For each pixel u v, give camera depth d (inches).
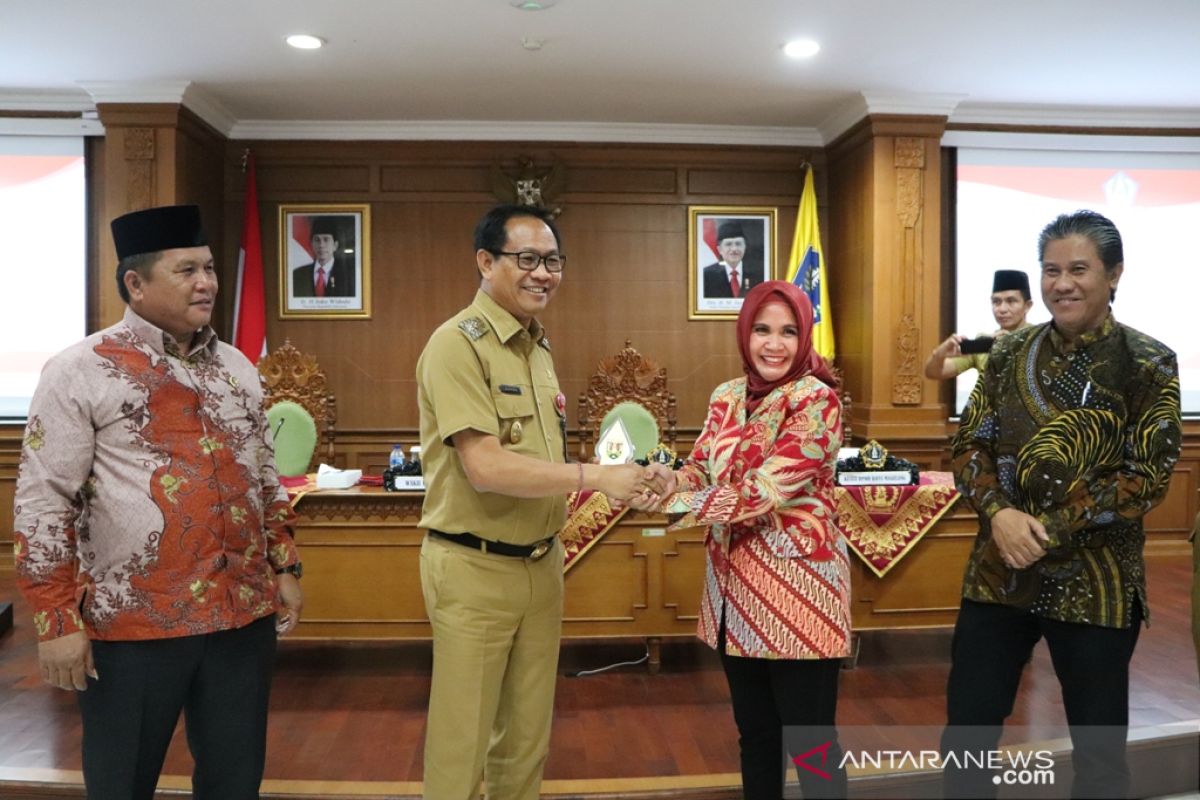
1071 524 62.8
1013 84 203.6
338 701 128.5
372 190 235.3
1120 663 64.7
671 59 184.7
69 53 180.2
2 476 215.6
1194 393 234.5
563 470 70.1
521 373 76.9
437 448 76.4
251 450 74.9
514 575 75.6
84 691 68.9
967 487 70.1
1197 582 75.8
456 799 74.4
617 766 105.8
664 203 240.1
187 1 154.3
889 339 213.9
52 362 67.4
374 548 136.3
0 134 217.2
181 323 70.7
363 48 177.6
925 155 213.9
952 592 141.3
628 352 192.4
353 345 236.8
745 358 75.1
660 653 151.0
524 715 79.5
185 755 107.3
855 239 224.4
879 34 171.3
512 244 74.7
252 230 227.6
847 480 139.5
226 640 72.4
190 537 69.1
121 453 67.7
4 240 218.5
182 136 205.5
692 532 140.3
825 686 71.2
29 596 64.7
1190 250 235.0
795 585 70.4
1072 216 65.8
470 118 228.1
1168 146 233.3
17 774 100.6
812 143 241.3
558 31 168.7
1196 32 171.5
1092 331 65.7
